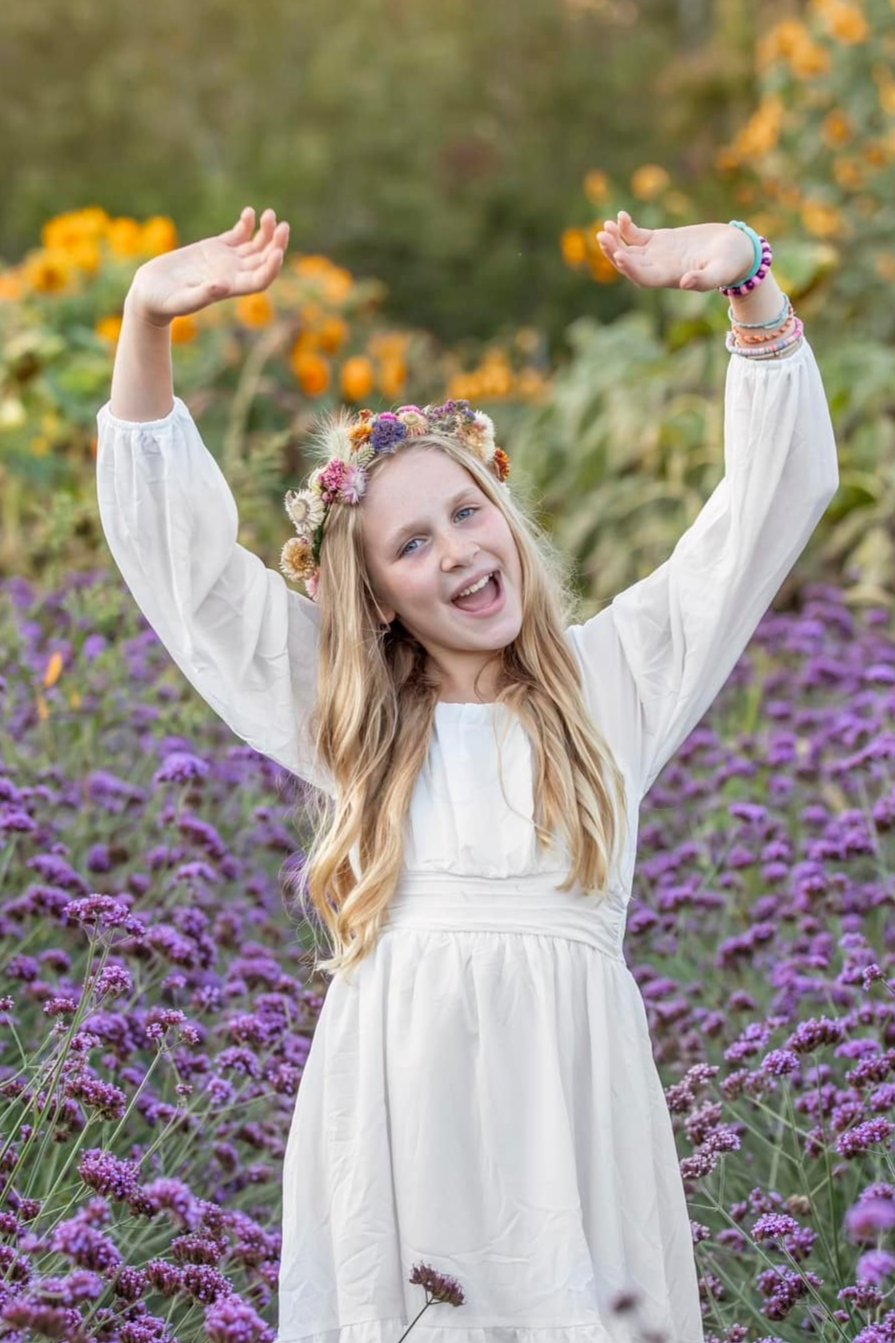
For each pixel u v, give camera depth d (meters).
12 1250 2.57
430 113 22.94
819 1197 3.51
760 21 19.48
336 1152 2.74
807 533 2.93
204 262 2.79
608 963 2.80
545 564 3.04
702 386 8.30
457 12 24.59
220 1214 2.94
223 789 4.87
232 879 4.25
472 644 2.88
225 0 24.16
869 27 11.14
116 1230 3.16
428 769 2.86
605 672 2.99
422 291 21.17
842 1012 4.01
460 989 2.71
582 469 8.24
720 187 12.80
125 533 2.88
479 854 2.76
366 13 24.53
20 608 5.91
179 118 23.17
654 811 5.34
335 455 2.99
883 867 4.34
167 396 2.88
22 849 4.17
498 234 21.84
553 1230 2.60
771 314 2.88
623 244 2.87
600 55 24.33
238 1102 3.61
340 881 2.91
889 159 10.83
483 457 3.08
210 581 2.89
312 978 4.12
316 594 3.09
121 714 4.93
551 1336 2.57
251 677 2.94
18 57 23.42
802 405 2.88
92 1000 3.29
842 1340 2.90
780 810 5.23
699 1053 3.91
